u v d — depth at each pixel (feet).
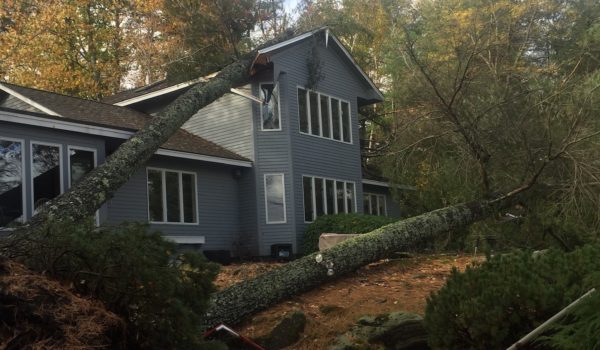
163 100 56.70
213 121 56.65
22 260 14.05
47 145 37.29
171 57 49.19
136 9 83.30
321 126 58.18
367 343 17.72
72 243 13.42
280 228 53.06
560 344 11.66
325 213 56.75
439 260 31.17
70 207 24.85
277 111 54.19
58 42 81.35
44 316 12.07
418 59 35.32
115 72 86.53
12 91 46.44
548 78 34.12
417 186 43.83
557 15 54.39
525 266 15.05
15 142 35.63
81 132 38.73
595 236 29.58
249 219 53.47
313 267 23.88
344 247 25.90
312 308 21.58
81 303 12.39
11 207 34.88
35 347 11.66
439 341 14.83
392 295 22.72
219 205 52.06
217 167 52.39
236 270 29.09
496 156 33.12
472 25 35.04
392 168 40.96
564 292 13.52
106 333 13.03
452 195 38.34
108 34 85.61
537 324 13.38
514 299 13.65
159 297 13.33
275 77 52.85
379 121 71.56
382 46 73.26
